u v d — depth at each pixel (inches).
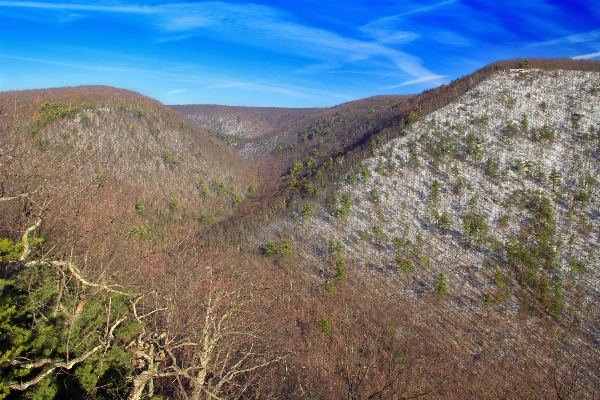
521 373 1494.8
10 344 401.7
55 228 709.3
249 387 637.3
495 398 1366.9
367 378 940.6
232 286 733.9
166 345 438.9
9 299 442.9
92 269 662.5
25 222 667.4
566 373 1464.1
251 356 687.1
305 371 904.9
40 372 433.7
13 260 490.9
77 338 493.0
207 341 480.4
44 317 487.8
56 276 580.4
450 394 1333.7
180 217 2659.9
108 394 494.9
